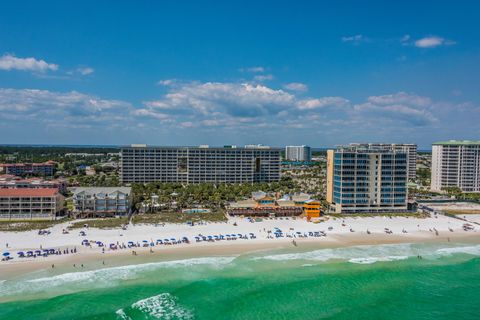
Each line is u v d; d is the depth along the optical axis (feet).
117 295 292.81
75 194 561.43
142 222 522.47
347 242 451.94
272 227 511.40
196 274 337.52
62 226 492.54
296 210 599.98
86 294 292.81
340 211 629.51
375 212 634.02
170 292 301.02
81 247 398.01
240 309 279.08
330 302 294.87
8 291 293.43
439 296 310.65
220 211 617.21
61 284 308.40
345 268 365.20
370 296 307.37
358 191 632.79
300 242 445.37
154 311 271.49
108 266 349.41
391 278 344.08
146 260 368.07
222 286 315.58
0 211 543.80
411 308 290.15
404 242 458.50
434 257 404.16
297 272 350.64
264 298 296.92
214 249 408.26
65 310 267.80
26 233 451.12
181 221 533.14
